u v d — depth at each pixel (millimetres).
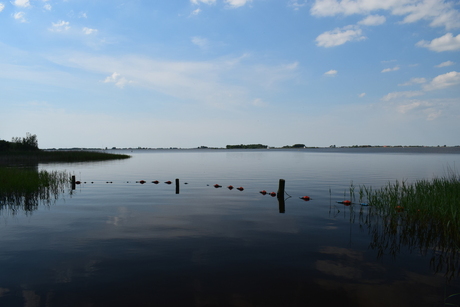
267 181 28641
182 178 31594
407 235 10969
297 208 15898
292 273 7754
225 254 9023
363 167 46500
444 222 11258
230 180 29641
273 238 10602
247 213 14688
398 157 86375
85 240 10312
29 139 75188
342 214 14406
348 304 6336
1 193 19625
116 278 7422
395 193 15773
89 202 17703
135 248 9516
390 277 7578
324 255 9000
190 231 11453
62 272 7758
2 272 7766
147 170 42188
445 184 16422
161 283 7176
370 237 10750
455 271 7934
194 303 6316
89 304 6262
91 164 55000
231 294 6699
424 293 6797
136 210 15406
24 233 11164
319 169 43156
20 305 6191
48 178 24750
